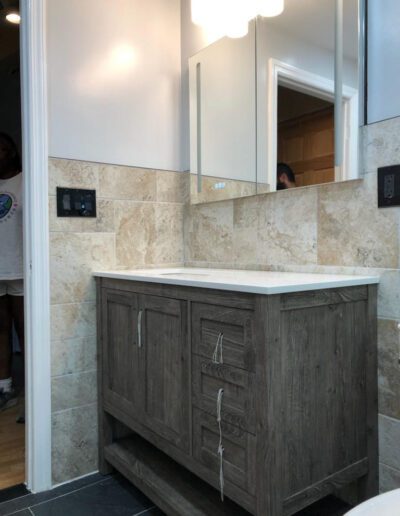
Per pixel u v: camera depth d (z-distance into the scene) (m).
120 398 1.63
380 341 1.29
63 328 1.73
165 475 1.51
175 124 2.05
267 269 1.66
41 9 1.65
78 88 1.75
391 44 1.25
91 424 1.80
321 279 1.21
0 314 2.59
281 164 1.59
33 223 1.66
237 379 1.08
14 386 2.86
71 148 1.74
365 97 1.31
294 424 1.06
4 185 2.54
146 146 1.95
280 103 1.59
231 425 1.11
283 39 1.57
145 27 1.94
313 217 1.48
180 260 2.08
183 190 2.07
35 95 1.64
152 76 1.96
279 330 1.02
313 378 1.11
